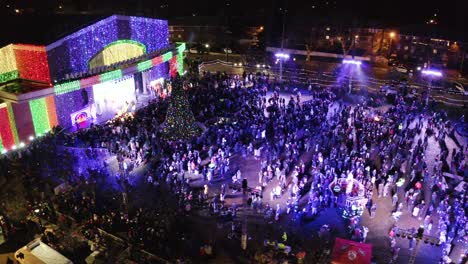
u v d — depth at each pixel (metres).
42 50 32.38
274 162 29.38
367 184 25.52
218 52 68.12
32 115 32.53
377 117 36.69
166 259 20.02
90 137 32.09
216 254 20.62
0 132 30.77
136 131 33.50
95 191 25.61
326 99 41.75
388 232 22.67
